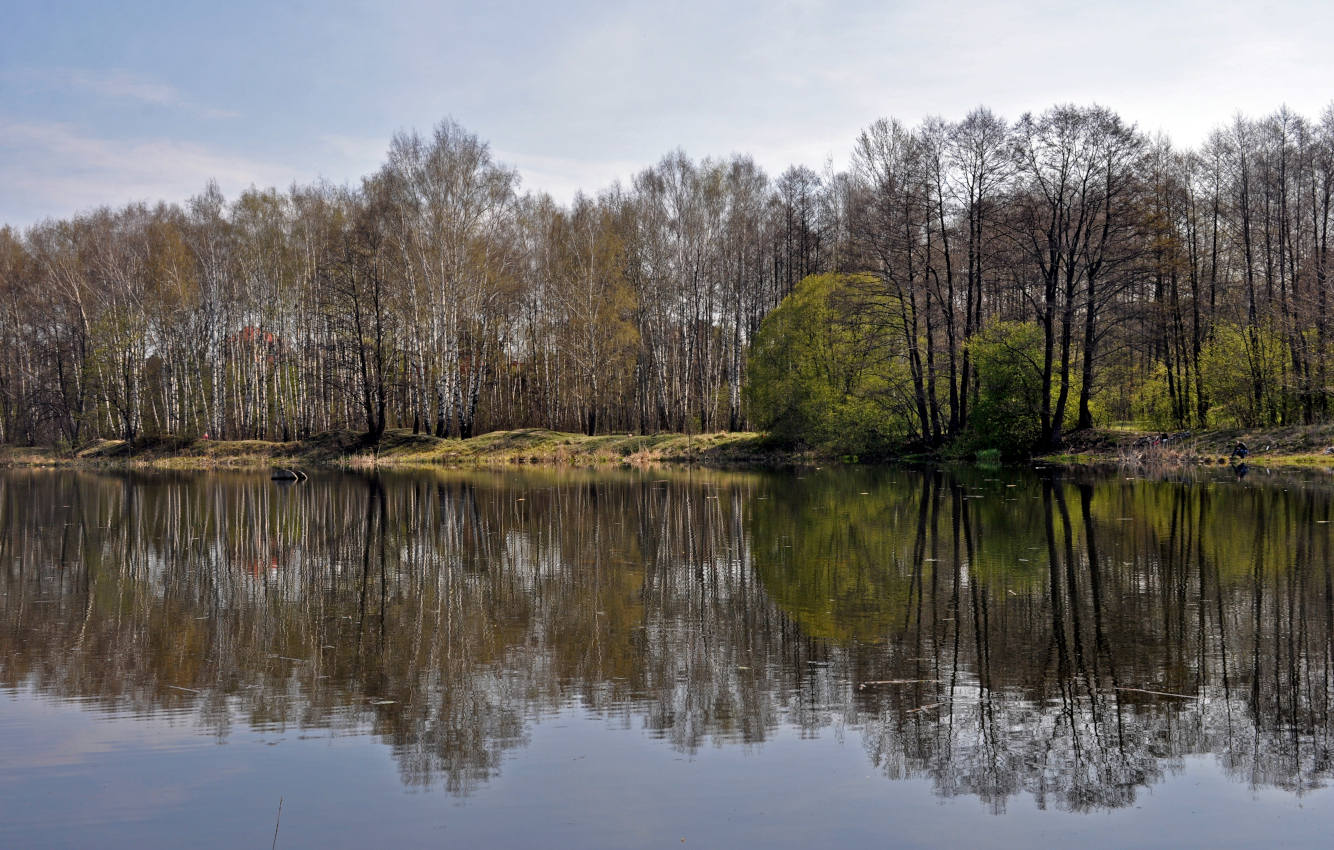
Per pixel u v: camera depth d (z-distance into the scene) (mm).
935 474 34156
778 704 8789
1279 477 28375
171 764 7520
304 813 6594
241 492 33188
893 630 11367
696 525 21297
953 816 6477
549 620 12250
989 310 49156
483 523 22484
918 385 42594
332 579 15547
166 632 11945
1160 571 14516
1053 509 22250
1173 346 41375
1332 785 6949
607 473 39062
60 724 8484
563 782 7066
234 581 15539
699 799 6742
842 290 41531
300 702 9039
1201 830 6270
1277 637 10727
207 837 6262
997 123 38750
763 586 14148
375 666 10242
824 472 37375
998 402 39250
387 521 23375
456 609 13023
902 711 8570
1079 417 39500
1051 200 36781
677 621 12062
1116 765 7348
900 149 42219
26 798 6887
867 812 6539
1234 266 41250
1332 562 14945
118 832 6332
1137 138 34688
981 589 13516
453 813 6555
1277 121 36344
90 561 17859
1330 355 33750
